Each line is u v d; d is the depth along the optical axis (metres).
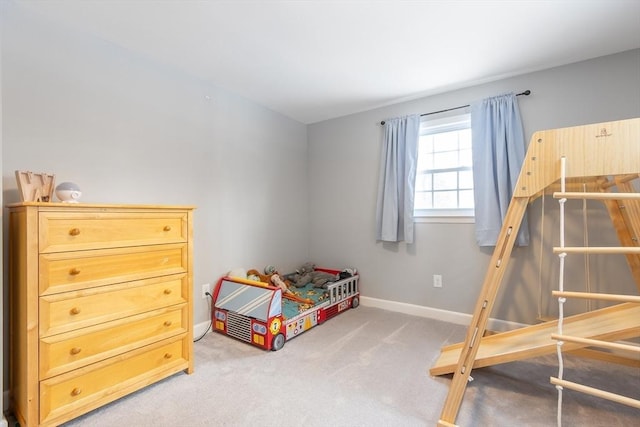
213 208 2.73
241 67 2.44
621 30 1.93
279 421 1.49
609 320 1.63
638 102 2.14
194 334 2.52
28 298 1.35
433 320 2.89
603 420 1.49
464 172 2.88
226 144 2.86
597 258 2.27
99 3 1.68
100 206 1.56
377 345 2.34
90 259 1.54
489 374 1.93
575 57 2.27
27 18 1.71
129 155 2.16
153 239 1.79
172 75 2.42
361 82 2.71
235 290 2.56
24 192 1.50
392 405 1.61
